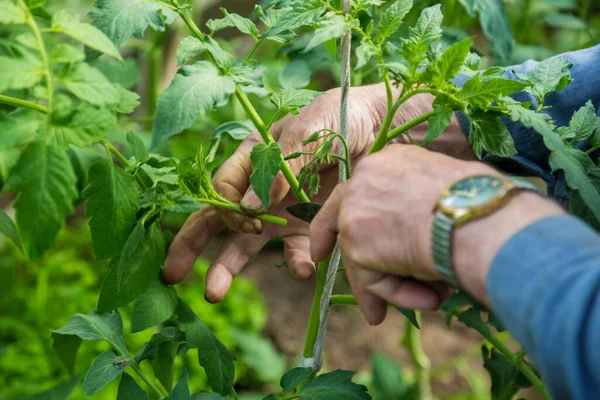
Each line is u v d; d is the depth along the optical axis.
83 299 2.13
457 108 0.80
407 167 0.71
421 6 1.62
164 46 1.81
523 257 0.59
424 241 0.67
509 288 0.59
